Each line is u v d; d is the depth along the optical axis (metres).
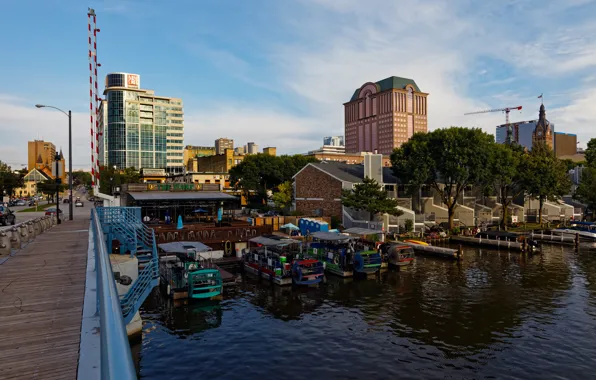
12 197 125.06
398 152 65.81
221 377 19.81
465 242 57.75
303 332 25.47
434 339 24.41
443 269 42.44
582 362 21.28
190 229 43.66
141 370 20.48
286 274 35.88
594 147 90.94
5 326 9.66
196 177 113.81
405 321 27.34
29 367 7.61
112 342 2.67
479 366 21.02
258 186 94.94
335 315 28.58
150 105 174.38
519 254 50.62
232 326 26.42
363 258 39.09
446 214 69.25
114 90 167.12
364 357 22.05
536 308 29.59
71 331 9.39
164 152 177.62
